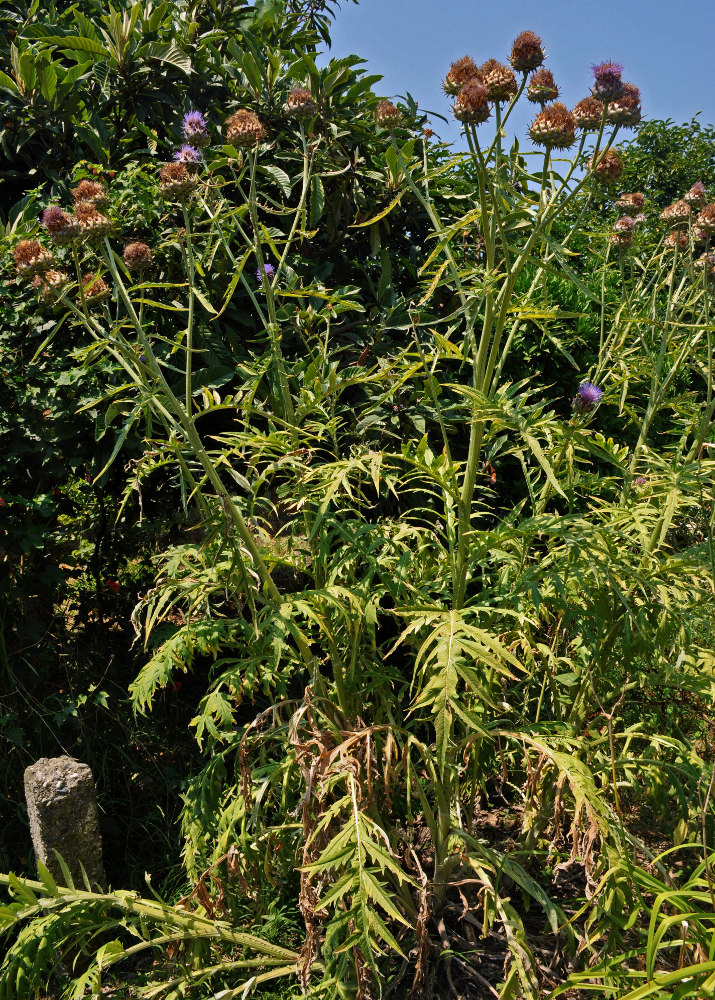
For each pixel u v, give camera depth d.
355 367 3.38
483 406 2.17
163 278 3.73
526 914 2.81
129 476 3.68
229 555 2.62
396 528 2.73
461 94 2.26
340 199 4.35
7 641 3.55
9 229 3.75
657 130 10.02
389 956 2.57
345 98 4.33
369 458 2.47
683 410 3.22
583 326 4.86
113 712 3.63
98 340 2.44
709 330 2.97
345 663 2.86
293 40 5.19
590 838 2.13
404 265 4.54
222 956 2.62
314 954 2.29
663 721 2.92
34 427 3.44
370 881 1.97
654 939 1.83
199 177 2.81
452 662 2.06
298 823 2.49
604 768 2.58
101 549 3.88
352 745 2.39
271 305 2.86
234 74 4.45
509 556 2.54
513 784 3.18
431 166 4.59
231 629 2.66
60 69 4.04
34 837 2.92
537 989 2.08
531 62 2.34
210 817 2.52
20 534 3.43
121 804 3.51
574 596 2.57
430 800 3.18
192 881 2.63
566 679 2.95
